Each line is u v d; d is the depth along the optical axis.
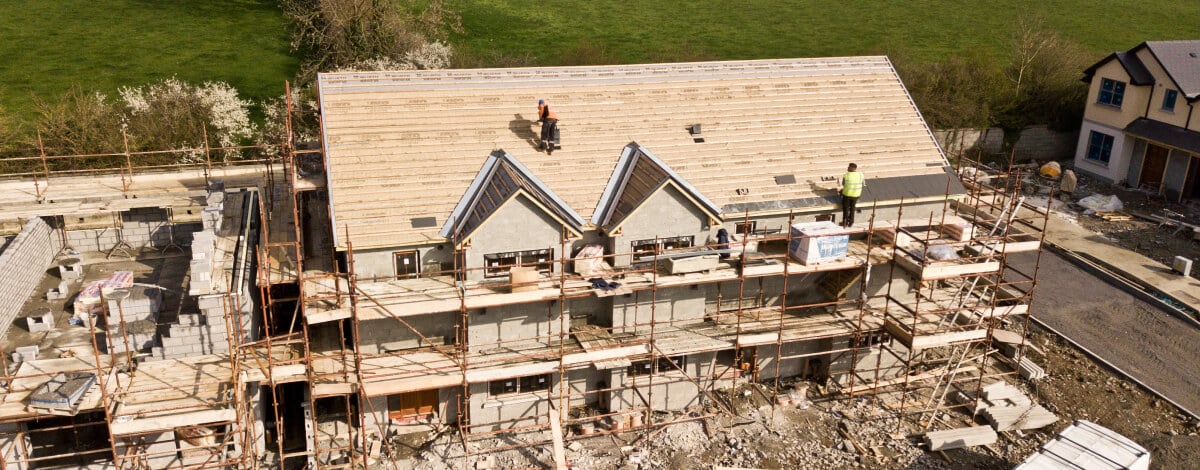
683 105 39.28
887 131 40.84
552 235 33.56
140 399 27.56
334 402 34.94
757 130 39.22
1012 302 40.31
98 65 67.44
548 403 35.12
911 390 38.31
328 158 34.00
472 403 34.16
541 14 85.31
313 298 30.83
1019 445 34.78
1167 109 56.97
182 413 27.08
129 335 30.39
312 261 34.12
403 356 32.97
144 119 56.44
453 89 37.41
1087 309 43.75
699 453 34.09
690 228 35.34
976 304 37.19
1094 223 54.25
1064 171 64.00
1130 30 88.06
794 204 36.69
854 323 36.59
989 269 35.12
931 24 88.88
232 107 58.56
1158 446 33.97
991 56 71.88
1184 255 49.41
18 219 36.69
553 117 35.62
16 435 27.88
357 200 33.03
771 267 34.56
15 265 33.03
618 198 35.03
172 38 73.25
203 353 30.64
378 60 65.25
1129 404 36.78
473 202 33.66
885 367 39.09
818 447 34.53
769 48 80.50
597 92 38.81
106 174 45.84
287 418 34.84
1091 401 37.06
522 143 36.25
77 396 26.48
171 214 38.97
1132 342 40.88
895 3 95.12
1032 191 60.03
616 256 34.31
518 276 31.73
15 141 54.78
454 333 33.81
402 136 35.31
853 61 43.22
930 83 68.31
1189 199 57.59
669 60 72.94
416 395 34.44
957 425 35.97
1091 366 39.38
